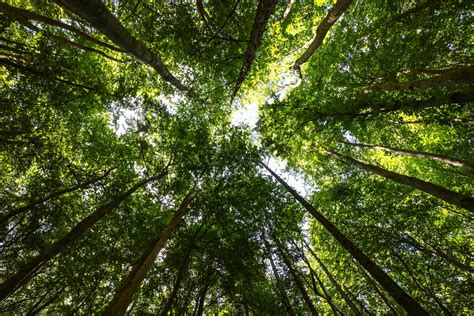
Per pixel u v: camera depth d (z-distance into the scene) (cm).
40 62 676
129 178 1021
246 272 891
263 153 1013
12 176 888
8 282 538
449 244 1059
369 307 1221
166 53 960
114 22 460
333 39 1162
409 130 1189
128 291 610
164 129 1044
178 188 1009
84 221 699
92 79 951
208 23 758
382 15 952
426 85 623
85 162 1048
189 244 922
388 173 974
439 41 727
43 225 894
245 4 725
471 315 988
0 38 658
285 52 1139
